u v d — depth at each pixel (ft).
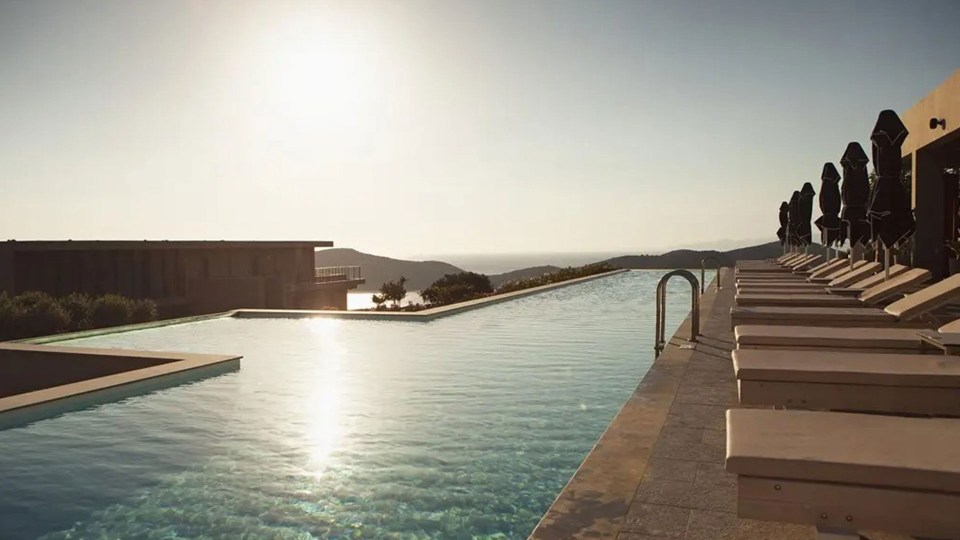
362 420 18.98
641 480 10.26
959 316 19.70
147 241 69.21
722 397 15.47
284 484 14.03
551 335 35.88
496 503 12.87
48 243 60.85
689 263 104.22
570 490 9.89
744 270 53.93
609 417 19.03
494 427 18.07
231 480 14.33
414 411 19.94
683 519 8.86
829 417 7.70
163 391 22.97
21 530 12.03
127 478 14.55
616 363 27.61
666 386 16.65
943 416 10.20
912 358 11.46
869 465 6.19
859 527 6.26
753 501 6.52
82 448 16.71
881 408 10.37
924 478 6.06
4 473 14.92
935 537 6.09
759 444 6.82
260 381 24.59
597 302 54.54
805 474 6.35
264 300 76.23
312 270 93.35
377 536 11.48
